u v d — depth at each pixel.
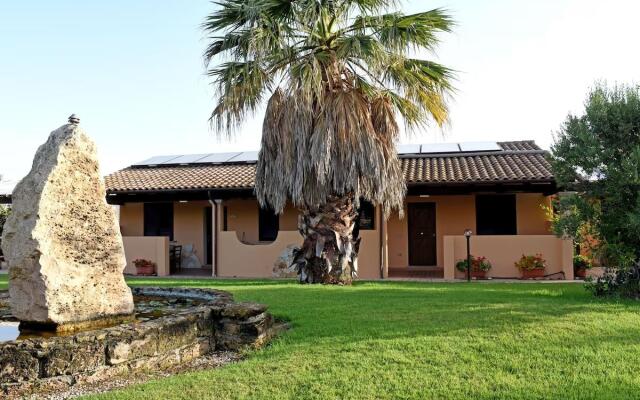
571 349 5.50
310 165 11.36
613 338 5.91
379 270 15.89
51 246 5.94
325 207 12.23
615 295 9.58
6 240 6.04
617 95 9.79
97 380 5.00
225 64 11.67
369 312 7.66
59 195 6.08
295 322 7.19
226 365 5.48
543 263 15.13
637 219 9.03
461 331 6.28
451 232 18.05
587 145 9.62
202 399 4.42
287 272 16.20
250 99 11.77
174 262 19.25
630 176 9.12
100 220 6.54
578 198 10.06
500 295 9.60
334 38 11.88
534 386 4.56
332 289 10.64
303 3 11.12
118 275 6.69
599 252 10.03
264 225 19.41
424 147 20.02
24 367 4.66
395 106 12.27
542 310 7.49
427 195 16.78
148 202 19.89
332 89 11.66
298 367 5.17
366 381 4.75
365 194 12.04
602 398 4.29
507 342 5.76
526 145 20.06
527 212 17.41
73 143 6.30
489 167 16.19
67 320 6.03
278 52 11.28
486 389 4.52
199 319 6.07
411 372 4.94
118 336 5.20
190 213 19.97
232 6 11.50
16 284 6.01
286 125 11.45
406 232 18.50
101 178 6.63
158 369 5.47
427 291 10.35
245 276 16.84
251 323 6.18
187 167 20.38
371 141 11.41
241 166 19.78
